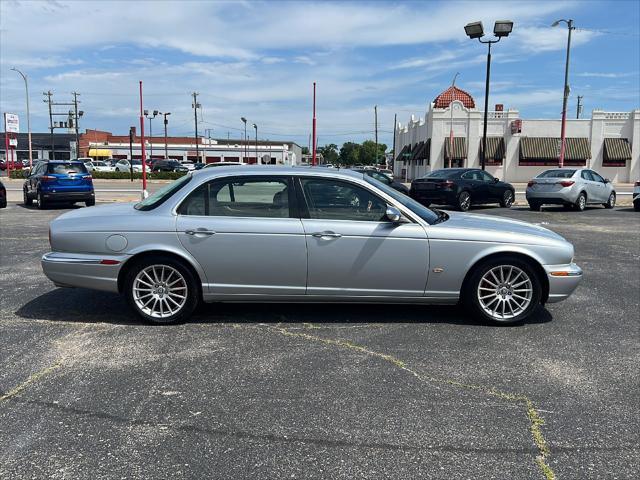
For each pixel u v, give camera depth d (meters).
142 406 3.66
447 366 4.39
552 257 5.38
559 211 18.34
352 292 5.31
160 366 4.34
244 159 84.00
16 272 7.70
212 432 3.33
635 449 3.18
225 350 4.70
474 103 46.41
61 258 5.32
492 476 2.89
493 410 3.64
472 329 5.33
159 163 61.62
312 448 3.16
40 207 17.56
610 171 43.75
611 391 3.96
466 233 5.30
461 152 44.06
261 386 3.98
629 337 5.15
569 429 3.40
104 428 3.37
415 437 3.29
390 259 5.23
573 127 43.81
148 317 5.32
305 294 5.31
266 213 5.29
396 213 5.11
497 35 22.05
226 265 5.24
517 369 4.34
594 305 6.28
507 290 5.43
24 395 3.80
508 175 44.28
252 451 3.12
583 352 4.73
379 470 2.94
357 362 4.45
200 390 3.91
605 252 9.97
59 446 3.16
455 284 5.35
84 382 4.02
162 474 2.89
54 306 5.98
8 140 67.19
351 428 3.39
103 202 21.08
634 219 15.80
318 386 3.99
